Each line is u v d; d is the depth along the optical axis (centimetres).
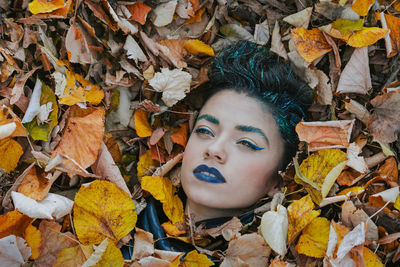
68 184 133
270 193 130
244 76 132
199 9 143
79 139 129
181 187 139
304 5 141
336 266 112
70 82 130
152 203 135
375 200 125
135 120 137
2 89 126
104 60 135
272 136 128
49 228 119
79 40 129
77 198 121
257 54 136
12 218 113
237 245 118
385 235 121
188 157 129
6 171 123
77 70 134
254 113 128
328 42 134
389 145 135
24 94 129
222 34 147
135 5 137
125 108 140
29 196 120
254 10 146
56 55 132
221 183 124
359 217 119
